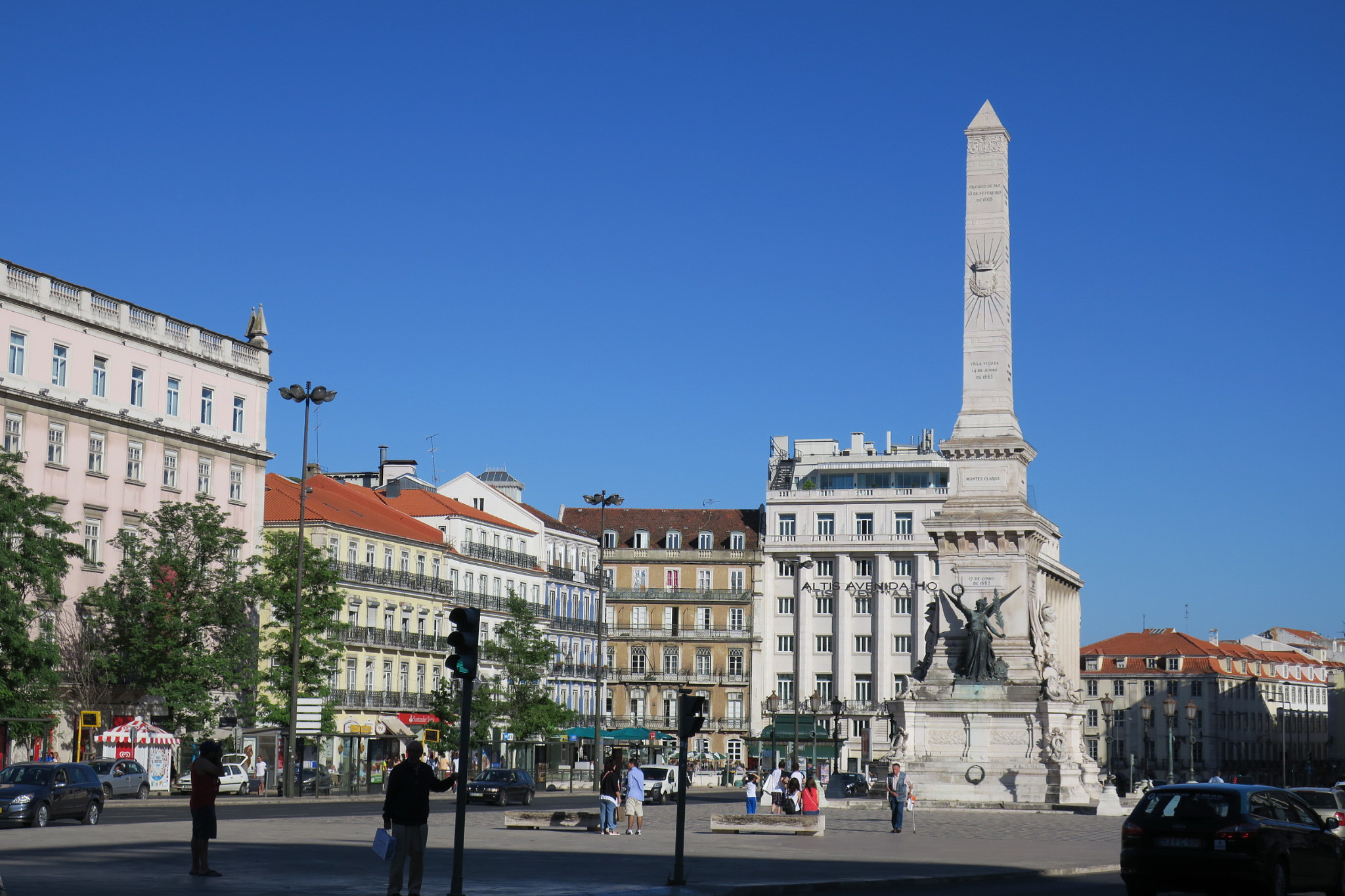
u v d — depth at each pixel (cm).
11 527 6612
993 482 7975
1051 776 7331
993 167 8156
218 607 7800
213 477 8969
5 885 2673
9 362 7531
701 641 14188
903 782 5388
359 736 9681
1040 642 7900
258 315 9525
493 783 7525
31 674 6662
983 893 3309
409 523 11419
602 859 3784
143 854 3491
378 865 3319
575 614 13662
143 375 8462
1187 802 3061
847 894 3231
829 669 14088
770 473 15038
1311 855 3122
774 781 6775
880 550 14050
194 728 7762
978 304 8088
